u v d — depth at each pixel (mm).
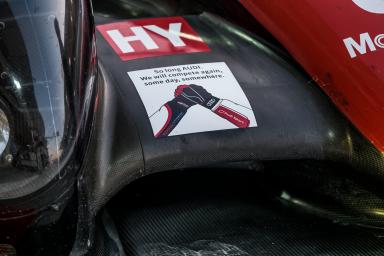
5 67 1504
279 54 2074
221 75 1972
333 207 2012
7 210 1466
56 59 1554
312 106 1939
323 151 1887
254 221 1970
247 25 2164
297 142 1870
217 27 2191
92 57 1669
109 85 1850
